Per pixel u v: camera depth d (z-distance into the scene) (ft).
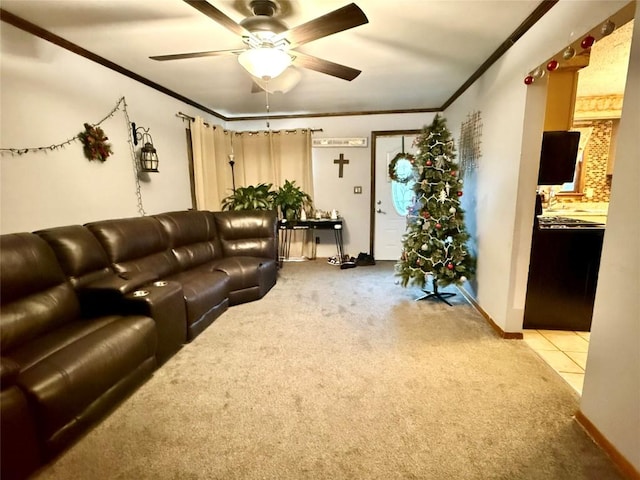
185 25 7.43
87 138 8.78
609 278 4.73
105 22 7.27
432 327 9.14
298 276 14.51
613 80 11.00
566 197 13.38
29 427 4.33
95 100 9.14
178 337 7.77
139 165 10.95
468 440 5.06
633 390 4.30
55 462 4.69
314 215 17.02
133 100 10.64
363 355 7.64
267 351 7.87
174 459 4.77
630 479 4.32
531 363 7.22
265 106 15.15
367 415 5.65
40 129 7.64
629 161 4.38
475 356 7.55
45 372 4.70
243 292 11.05
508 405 5.85
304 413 5.71
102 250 7.91
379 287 12.84
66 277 6.89
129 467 4.63
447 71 10.59
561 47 6.08
